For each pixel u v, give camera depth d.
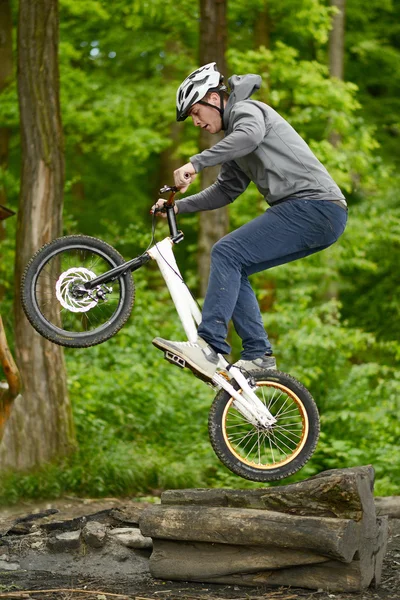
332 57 20.19
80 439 13.13
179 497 6.89
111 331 6.43
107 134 20.00
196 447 13.75
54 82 12.31
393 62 22.84
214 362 6.38
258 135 6.18
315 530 6.20
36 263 6.36
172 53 21.08
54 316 9.05
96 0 19.56
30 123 12.19
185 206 7.05
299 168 6.34
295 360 15.82
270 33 20.47
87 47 21.88
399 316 21.27
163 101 19.88
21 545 7.82
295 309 16.75
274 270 18.23
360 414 13.73
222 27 13.87
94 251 6.45
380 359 18.89
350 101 18.38
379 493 11.80
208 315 6.33
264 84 17.88
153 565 6.80
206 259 14.77
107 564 7.40
